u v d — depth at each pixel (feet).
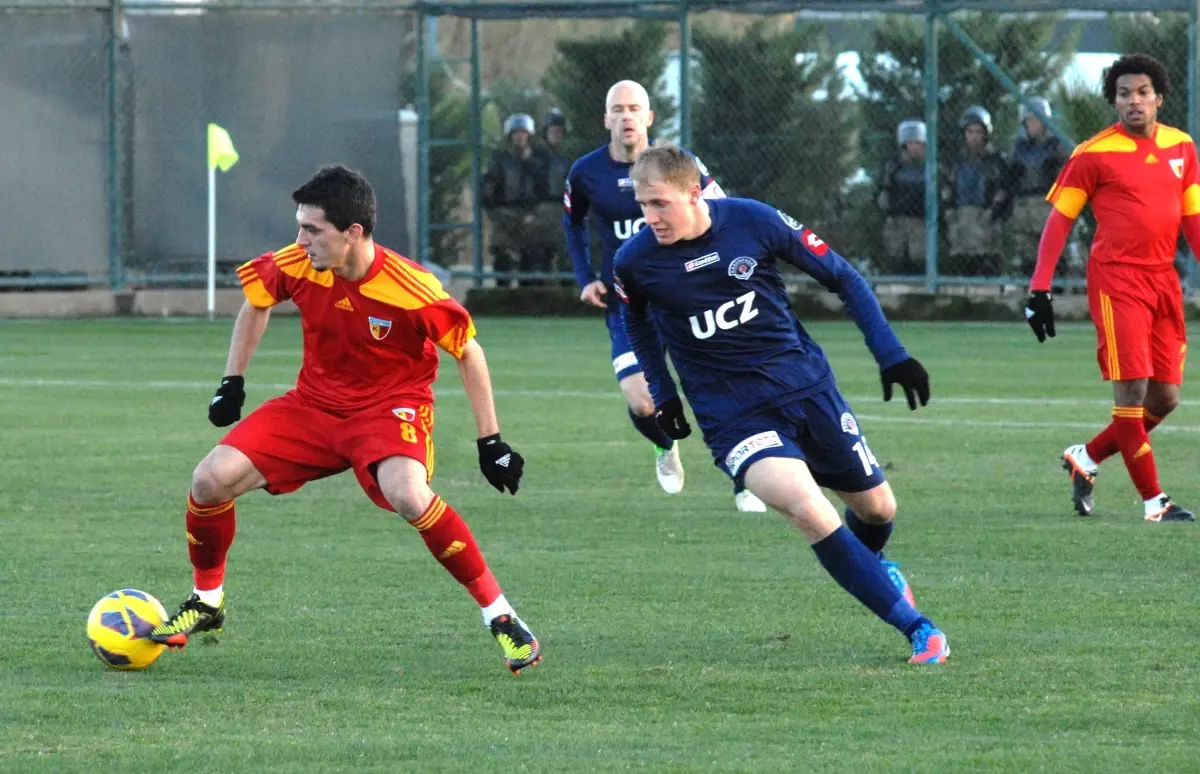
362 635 52.08
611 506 78.18
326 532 71.00
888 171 193.47
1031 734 40.37
